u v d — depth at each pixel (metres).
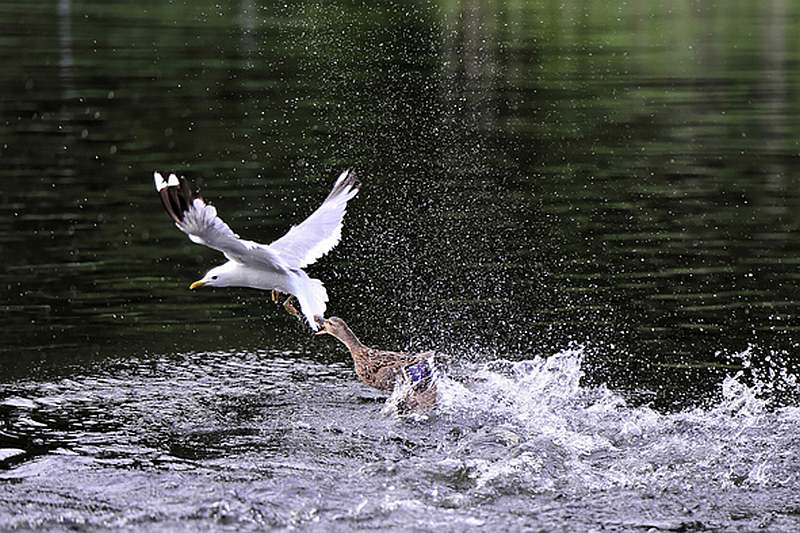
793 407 11.30
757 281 14.97
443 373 12.14
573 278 15.16
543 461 10.08
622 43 34.69
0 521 8.92
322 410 11.25
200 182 19.55
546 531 8.91
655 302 14.24
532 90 28.00
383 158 21.45
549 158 21.77
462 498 9.43
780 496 9.53
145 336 13.16
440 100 26.64
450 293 14.68
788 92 27.97
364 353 11.72
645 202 18.84
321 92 26.92
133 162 20.86
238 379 12.01
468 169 20.89
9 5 40.38
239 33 34.34
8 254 15.88
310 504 9.27
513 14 38.28
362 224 17.56
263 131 23.31
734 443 10.49
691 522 9.09
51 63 29.91
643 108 26.25
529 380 11.93
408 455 10.22
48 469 9.83
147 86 27.39
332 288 14.86
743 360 12.48
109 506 9.20
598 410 11.20
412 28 34.22
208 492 9.44
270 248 10.05
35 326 13.35
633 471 9.94
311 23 34.16
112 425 10.81
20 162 20.70
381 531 8.89
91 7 40.00
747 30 37.09
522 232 17.14
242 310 14.10
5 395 11.43
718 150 22.44
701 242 16.66
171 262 15.77
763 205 18.67
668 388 11.77
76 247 16.27
